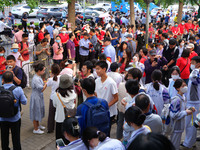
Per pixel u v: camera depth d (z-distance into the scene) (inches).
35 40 477.4
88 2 1795.0
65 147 111.6
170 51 302.5
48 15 1113.4
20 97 183.3
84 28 571.2
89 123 137.1
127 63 258.2
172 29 677.3
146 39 396.5
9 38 594.2
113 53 303.1
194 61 211.6
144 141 53.5
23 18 833.5
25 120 264.4
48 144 217.3
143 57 288.5
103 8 1320.1
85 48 418.3
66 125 112.0
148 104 135.0
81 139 112.7
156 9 1341.0
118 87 198.5
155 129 136.7
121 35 526.0
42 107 230.8
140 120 114.3
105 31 532.1
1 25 605.6
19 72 234.7
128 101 164.9
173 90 200.4
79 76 235.6
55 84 222.2
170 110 174.6
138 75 181.5
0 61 278.2
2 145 188.4
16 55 306.7
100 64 183.8
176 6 1464.1
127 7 1056.2
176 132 179.5
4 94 171.3
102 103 145.3
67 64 242.2
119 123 203.2
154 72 181.6
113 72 215.0
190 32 583.5
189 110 171.9
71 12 548.7
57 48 384.5
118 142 112.6
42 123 257.9
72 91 188.4
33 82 222.8
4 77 181.8
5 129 185.0
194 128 199.8
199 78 202.1
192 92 204.8
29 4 430.9
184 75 284.4
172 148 53.9
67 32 459.8
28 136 229.5
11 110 172.1
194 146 212.7
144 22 936.3
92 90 144.0
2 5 401.7
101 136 109.5
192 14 1421.0
